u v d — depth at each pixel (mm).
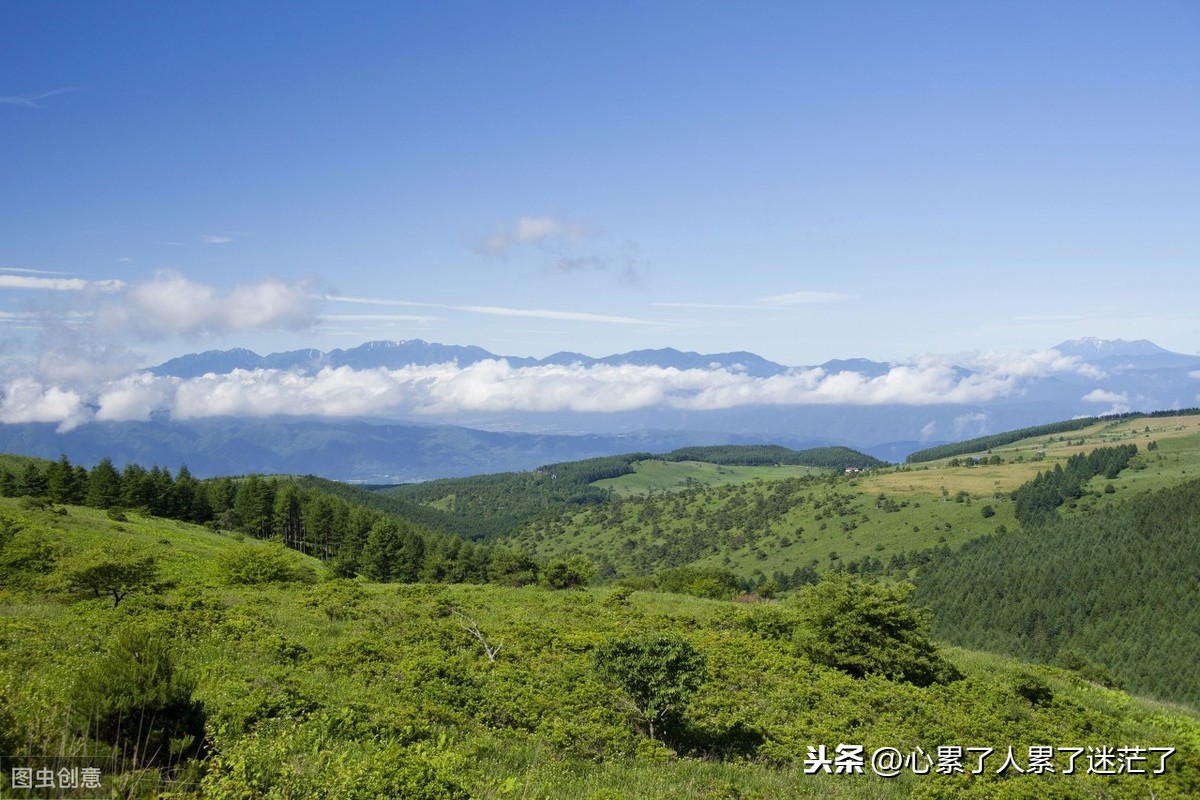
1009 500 190875
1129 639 98562
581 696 18859
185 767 9930
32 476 88500
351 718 13664
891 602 27625
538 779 13062
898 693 23797
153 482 96000
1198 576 103938
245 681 16156
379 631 28375
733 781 15242
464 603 39312
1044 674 33938
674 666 17969
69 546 48500
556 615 36844
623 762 15555
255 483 110125
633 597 48156
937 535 178000
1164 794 17328
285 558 48094
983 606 124500
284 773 9508
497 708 17766
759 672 24984
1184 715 29422
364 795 9430
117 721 9852
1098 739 20953
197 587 35656
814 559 182375
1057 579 121750
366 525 108625
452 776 10703
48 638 20156
